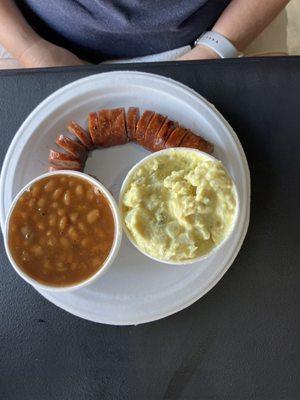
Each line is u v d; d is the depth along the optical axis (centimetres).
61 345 26
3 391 25
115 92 28
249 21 32
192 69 28
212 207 24
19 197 25
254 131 28
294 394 25
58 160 27
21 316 26
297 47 50
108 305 25
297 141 28
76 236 25
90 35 33
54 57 33
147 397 25
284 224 27
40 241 25
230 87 28
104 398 25
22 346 26
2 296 27
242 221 26
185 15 32
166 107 28
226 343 25
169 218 24
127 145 28
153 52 35
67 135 28
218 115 27
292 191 27
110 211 25
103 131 27
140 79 28
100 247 25
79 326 26
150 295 26
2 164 28
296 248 26
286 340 25
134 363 25
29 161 27
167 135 26
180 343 26
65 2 31
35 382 25
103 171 28
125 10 31
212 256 26
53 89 28
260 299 26
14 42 33
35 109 27
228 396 25
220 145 27
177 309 25
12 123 28
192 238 24
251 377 25
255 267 26
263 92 28
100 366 26
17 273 27
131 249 26
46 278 24
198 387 25
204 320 26
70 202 25
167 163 25
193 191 24
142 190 24
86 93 28
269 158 28
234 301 26
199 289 25
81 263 25
